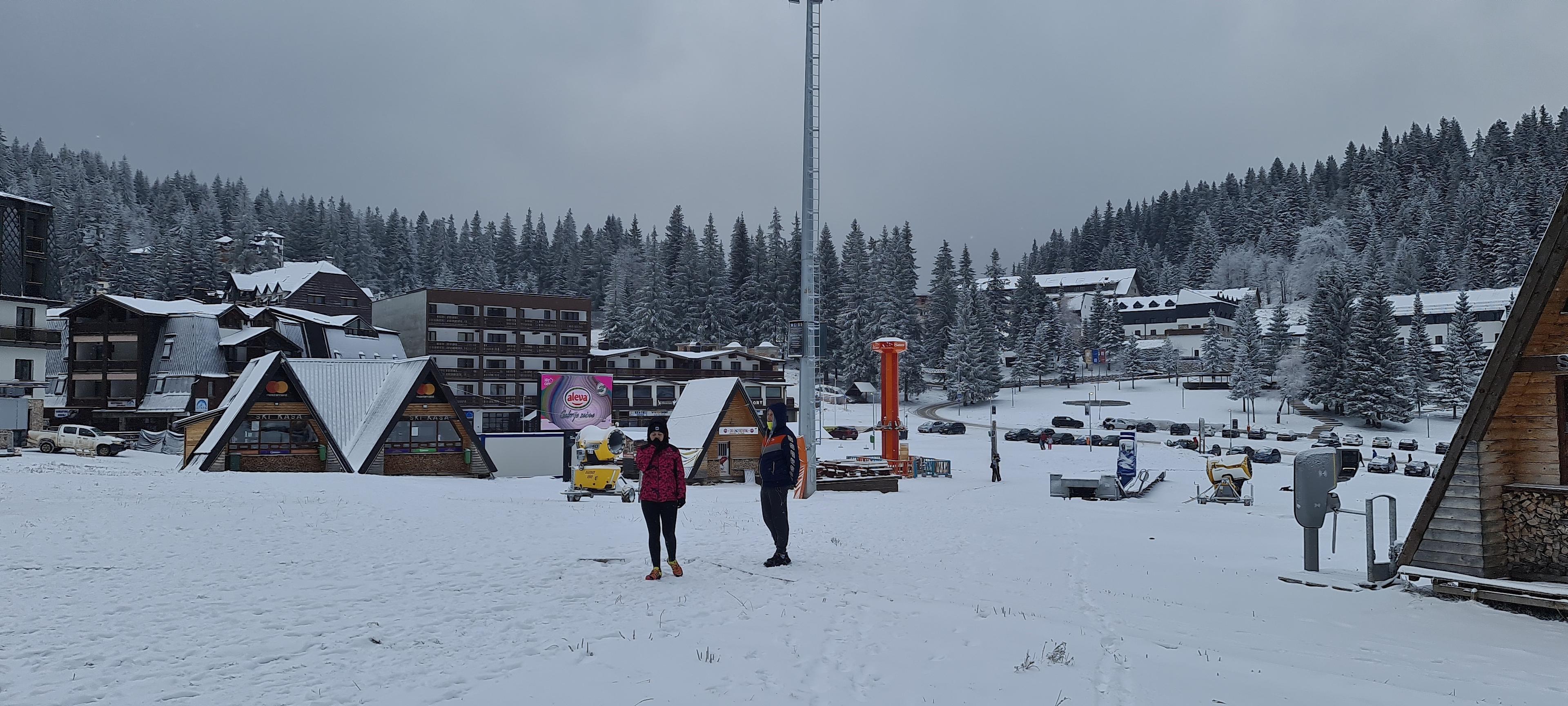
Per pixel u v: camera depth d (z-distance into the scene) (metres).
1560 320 10.96
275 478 30.08
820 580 10.89
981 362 132.50
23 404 54.84
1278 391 131.25
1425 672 7.54
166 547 12.67
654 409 103.50
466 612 8.69
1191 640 8.44
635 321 134.00
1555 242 10.49
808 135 34.12
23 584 9.68
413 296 101.50
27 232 76.31
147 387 71.62
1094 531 20.33
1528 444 11.48
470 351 99.94
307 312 86.38
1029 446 86.69
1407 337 154.75
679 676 6.55
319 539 14.06
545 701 5.92
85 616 8.20
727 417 43.34
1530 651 8.54
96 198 180.38
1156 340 183.75
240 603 8.91
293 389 38.88
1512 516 11.30
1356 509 32.69
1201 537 19.53
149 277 138.38
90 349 71.88
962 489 45.19
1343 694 6.59
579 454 29.12
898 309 144.38
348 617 8.35
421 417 40.12
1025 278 167.00
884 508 26.16
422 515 18.56
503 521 17.88
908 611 9.07
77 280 143.88
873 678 6.64
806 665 6.92
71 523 15.24
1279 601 10.98
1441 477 11.55
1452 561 11.50
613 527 17.38
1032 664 7.11
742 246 163.12
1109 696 6.33
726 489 38.50
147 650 7.05
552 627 8.12
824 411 119.31
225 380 70.75
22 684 6.08
